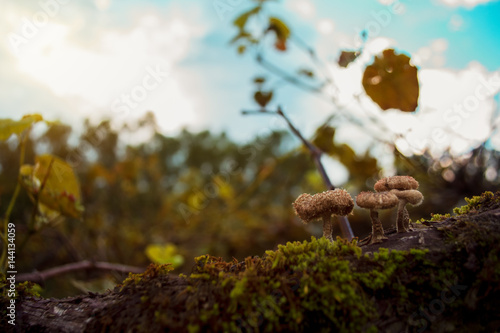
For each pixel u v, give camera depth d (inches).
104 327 8.3
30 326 8.7
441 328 8.0
